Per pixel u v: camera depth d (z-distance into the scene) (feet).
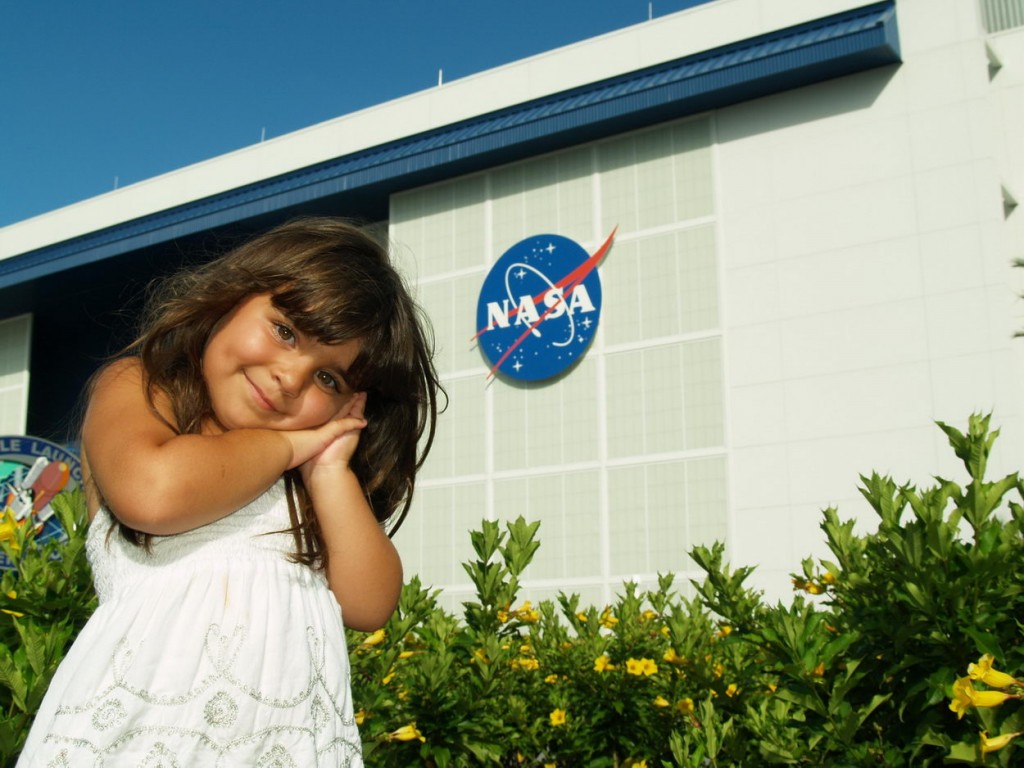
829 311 54.08
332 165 69.67
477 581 13.85
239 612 5.24
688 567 54.13
